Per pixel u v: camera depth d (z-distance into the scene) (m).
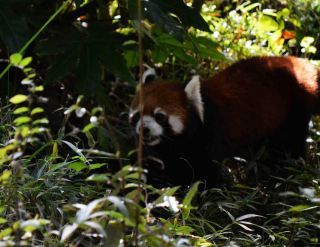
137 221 4.77
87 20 10.91
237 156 10.56
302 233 7.70
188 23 9.09
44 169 7.35
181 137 9.61
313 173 9.80
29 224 4.36
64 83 10.53
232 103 10.20
